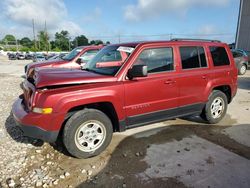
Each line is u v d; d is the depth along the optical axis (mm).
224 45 5383
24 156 3840
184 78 4508
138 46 4082
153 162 3682
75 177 3297
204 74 4836
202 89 4863
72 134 3562
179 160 3740
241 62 14445
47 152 3982
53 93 3381
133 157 3842
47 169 3488
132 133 4816
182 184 3133
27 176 3311
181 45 4555
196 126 5227
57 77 3602
